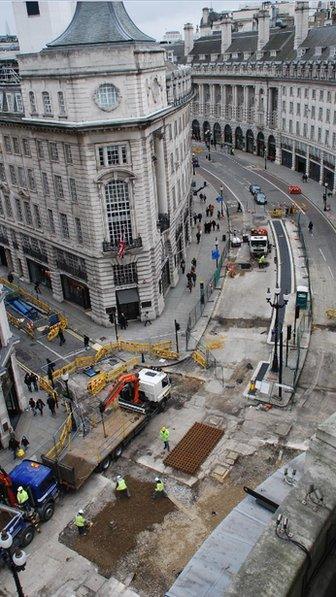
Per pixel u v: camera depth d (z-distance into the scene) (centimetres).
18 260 6556
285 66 10412
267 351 4597
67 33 4625
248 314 5278
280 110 10938
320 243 6994
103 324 5291
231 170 11138
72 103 4516
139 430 3650
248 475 3262
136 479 3303
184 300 5712
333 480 1131
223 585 1631
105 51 4372
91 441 3475
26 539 2869
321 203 8612
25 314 5528
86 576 2694
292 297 5509
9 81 6384
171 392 4138
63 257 5606
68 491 3216
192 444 3544
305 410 3816
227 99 13250
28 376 4275
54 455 3444
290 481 1855
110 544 2862
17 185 5878
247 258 6681
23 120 5088
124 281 5156
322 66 9031
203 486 3206
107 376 4262
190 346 4756
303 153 10250
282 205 8631
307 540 986
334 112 8756
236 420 3762
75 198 5025
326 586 1013
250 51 12375
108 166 4716
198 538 2853
